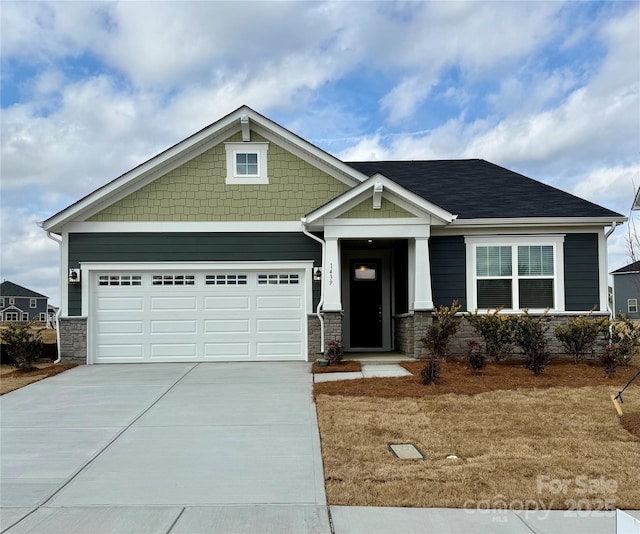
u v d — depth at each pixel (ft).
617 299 132.77
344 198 39.17
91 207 42.70
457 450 19.81
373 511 14.78
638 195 35.01
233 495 15.94
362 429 22.53
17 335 39.17
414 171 53.93
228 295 43.19
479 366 33.94
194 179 43.32
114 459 19.42
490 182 49.88
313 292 42.70
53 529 13.66
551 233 42.32
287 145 43.57
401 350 45.50
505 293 42.34
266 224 43.21
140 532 13.51
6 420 25.17
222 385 32.99
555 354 41.47
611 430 22.09
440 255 42.57
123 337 42.80
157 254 42.88
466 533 13.50
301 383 33.30
